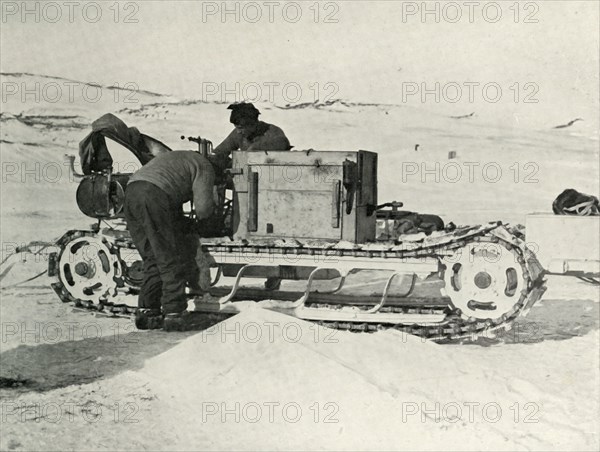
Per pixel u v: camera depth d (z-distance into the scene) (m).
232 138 8.64
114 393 7.21
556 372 7.71
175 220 8.02
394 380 7.33
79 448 6.38
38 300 9.48
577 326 8.87
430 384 7.33
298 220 7.94
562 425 7.08
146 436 6.59
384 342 7.70
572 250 7.75
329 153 7.84
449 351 7.87
